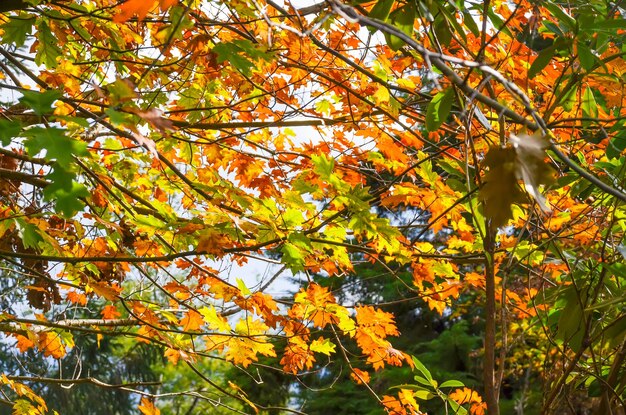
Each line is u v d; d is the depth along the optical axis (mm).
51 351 4355
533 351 8188
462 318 14406
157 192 4570
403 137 4090
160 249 4066
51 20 3525
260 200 3039
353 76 3924
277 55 3537
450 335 12766
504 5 3309
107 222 3590
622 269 2338
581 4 2621
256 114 4422
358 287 11633
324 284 11203
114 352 17906
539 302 2625
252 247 2990
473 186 2660
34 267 4141
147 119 1806
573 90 2402
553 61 3469
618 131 2736
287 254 3062
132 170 4297
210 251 2982
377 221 2992
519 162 1307
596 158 3664
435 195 3605
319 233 3342
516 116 1569
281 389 13242
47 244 3879
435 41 1984
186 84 4102
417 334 14156
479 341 13133
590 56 2213
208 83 4160
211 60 3137
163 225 3088
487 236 2143
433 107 2240
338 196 2971
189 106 4156
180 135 3830
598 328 2578
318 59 3891
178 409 13750
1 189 3998
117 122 1754
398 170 4184
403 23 2123
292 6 2824
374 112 3883
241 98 4281
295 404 13383
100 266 4066
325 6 2961
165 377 14086
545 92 3525
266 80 3904
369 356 3922
